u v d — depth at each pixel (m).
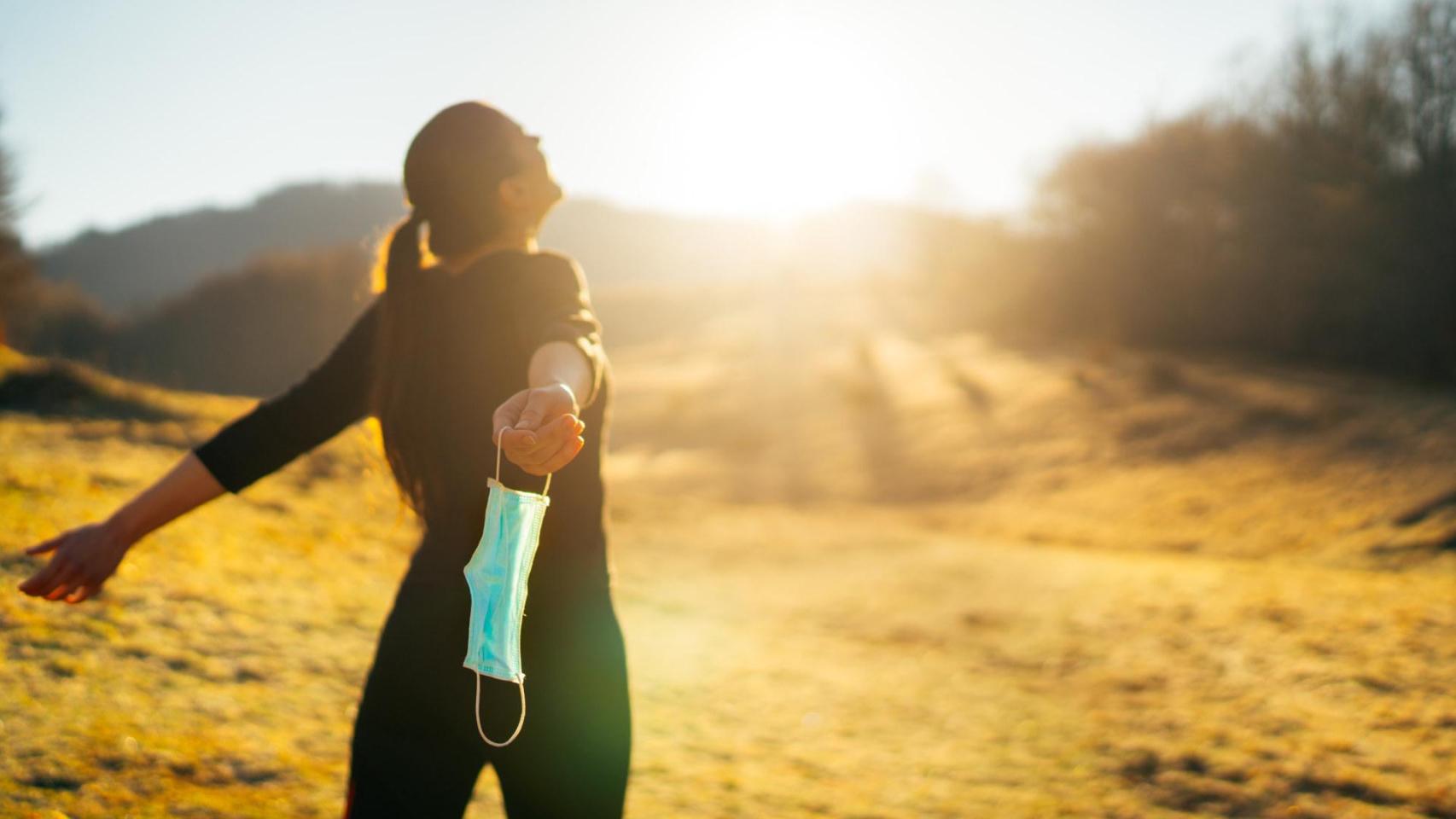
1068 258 44.97
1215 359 34.06
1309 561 15.94
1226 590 11.56
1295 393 26.56
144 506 1.56
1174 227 39.53
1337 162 31.77
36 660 4.30
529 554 1.24
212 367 49.06
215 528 7.54
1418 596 10.70
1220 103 37.59
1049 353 40.19
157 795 3.40
